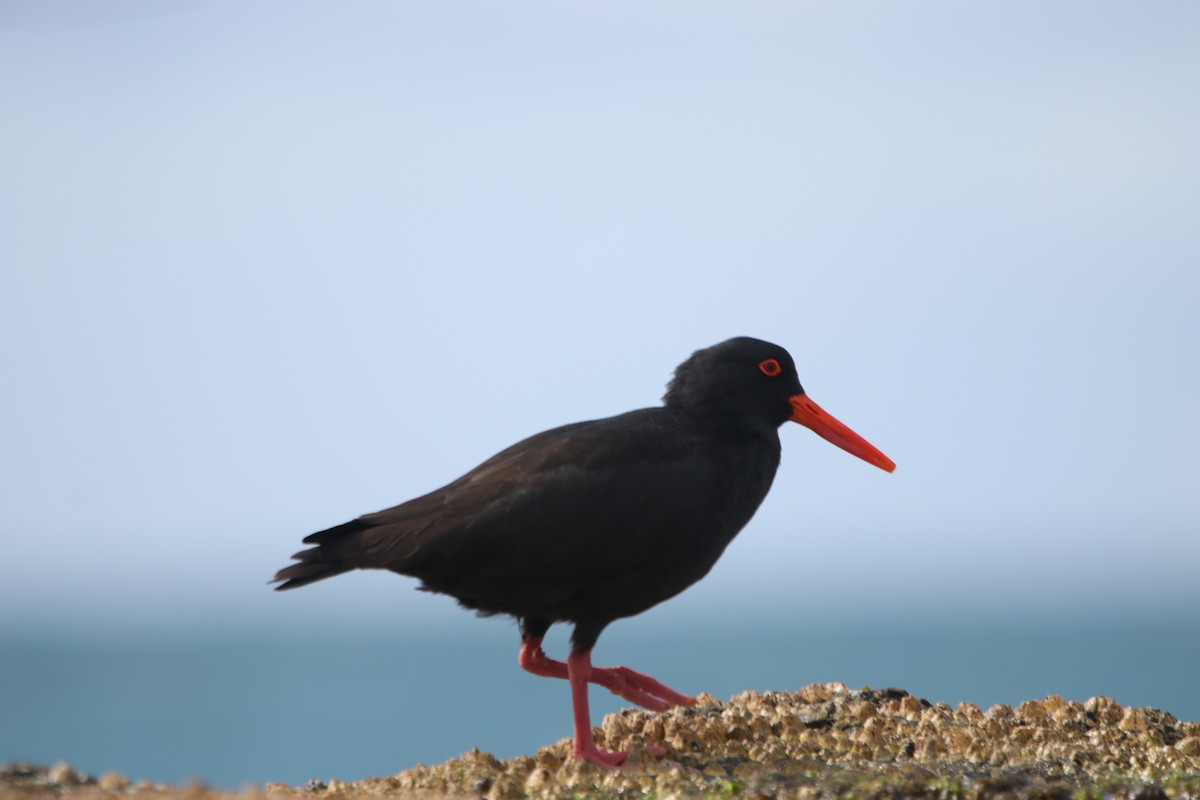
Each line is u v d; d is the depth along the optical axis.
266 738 70.69
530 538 12.41
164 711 81.12
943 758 12.41
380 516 12.79
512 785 11.30
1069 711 13.62
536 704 77.06
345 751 66.81
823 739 12.91
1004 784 10.94
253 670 98.19
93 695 89.25
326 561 12.72
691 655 107.31
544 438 13.17
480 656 102.31
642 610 13.16
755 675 96.25
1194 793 11.03
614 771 11.80
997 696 84.31
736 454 13.58
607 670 13.88
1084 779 11.67
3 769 10.80
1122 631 123.44
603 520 12.51
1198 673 94.62
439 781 11.74
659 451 12.95
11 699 87.69
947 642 115.69
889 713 13.66
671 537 12.78
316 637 122.00
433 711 75.81
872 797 10.81
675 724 12.84
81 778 10.85
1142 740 12.91
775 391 14.08
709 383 13.80
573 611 12.82
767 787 11.20
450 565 12.51
